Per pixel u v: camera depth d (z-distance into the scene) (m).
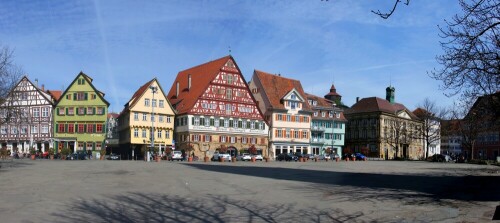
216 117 81.38
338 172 34.44
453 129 80.94
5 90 39.97
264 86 94.06
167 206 14.57
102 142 81.19
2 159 60.06
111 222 11.66
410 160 86.19
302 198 17.08
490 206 15.35
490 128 31.30
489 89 19.28
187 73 92.44
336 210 14.23
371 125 110.88
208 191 19.06
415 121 114.06
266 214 13.30
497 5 15.66
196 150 78.44
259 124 87.69
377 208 14.73
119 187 20.23
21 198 15.95
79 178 25.22
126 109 79.75
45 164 44.22
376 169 40.91
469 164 64.31
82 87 82.44
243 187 20.98
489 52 17.39
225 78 83.25
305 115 96.88
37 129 82.94
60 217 12.23
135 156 77.94
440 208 14.81
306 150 96.62
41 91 83.88
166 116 80.88
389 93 122.25
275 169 37.62
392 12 9.86
